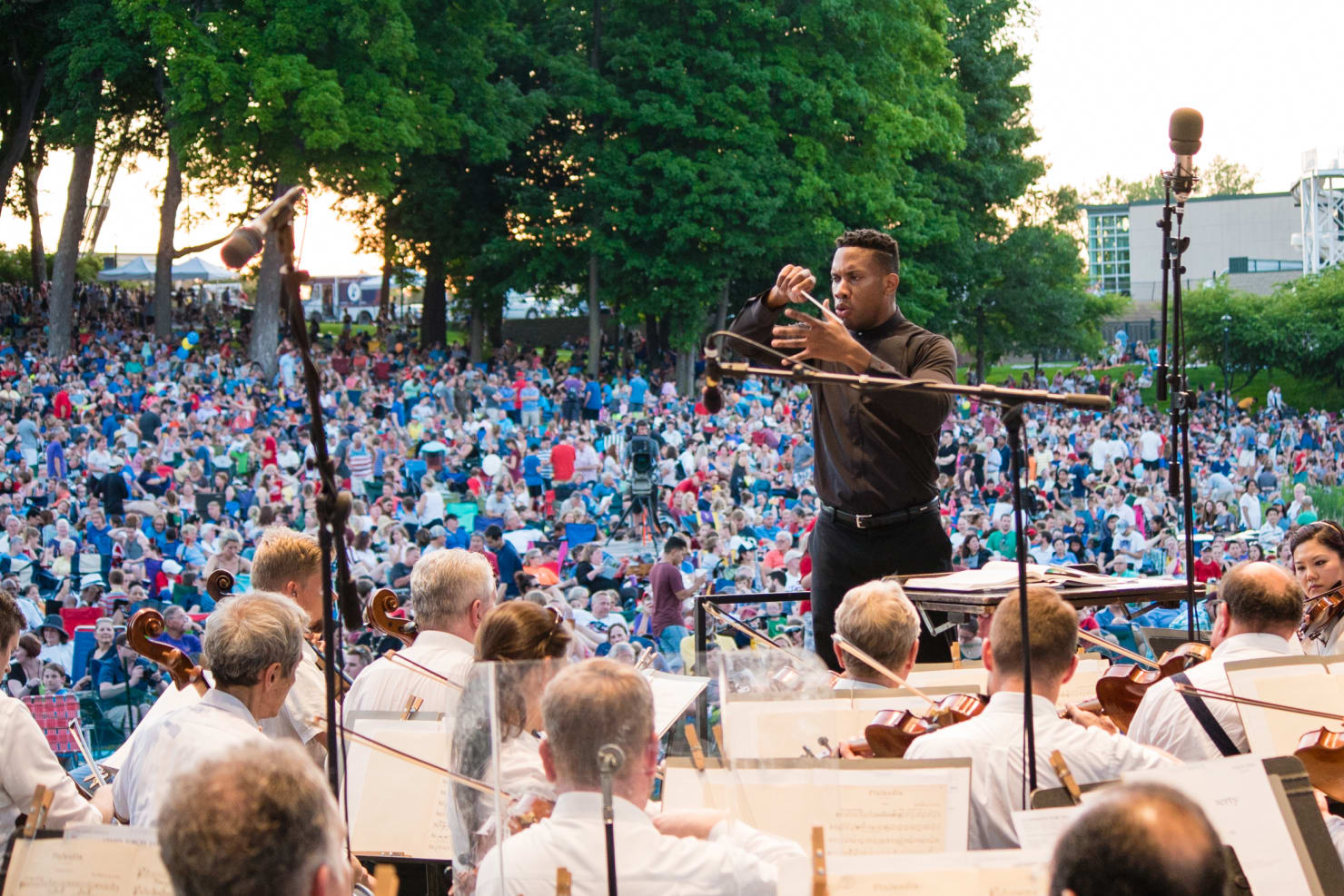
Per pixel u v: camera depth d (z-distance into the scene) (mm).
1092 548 19344
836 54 34812
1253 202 87000
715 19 33969
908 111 37031
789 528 17781
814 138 35344
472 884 2875
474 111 33094
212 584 4988
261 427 24641
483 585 4074
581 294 41281
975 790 3172
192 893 1727
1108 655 5234
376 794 3330
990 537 18016
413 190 36344
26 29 33969
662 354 40188
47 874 2547
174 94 29438
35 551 15727
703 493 20891
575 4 36625
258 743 1865
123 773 3574
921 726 3404
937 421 4352
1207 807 2639
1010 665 3318
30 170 42094
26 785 3412
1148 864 1634
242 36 28406
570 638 3336
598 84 34469
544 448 25969
